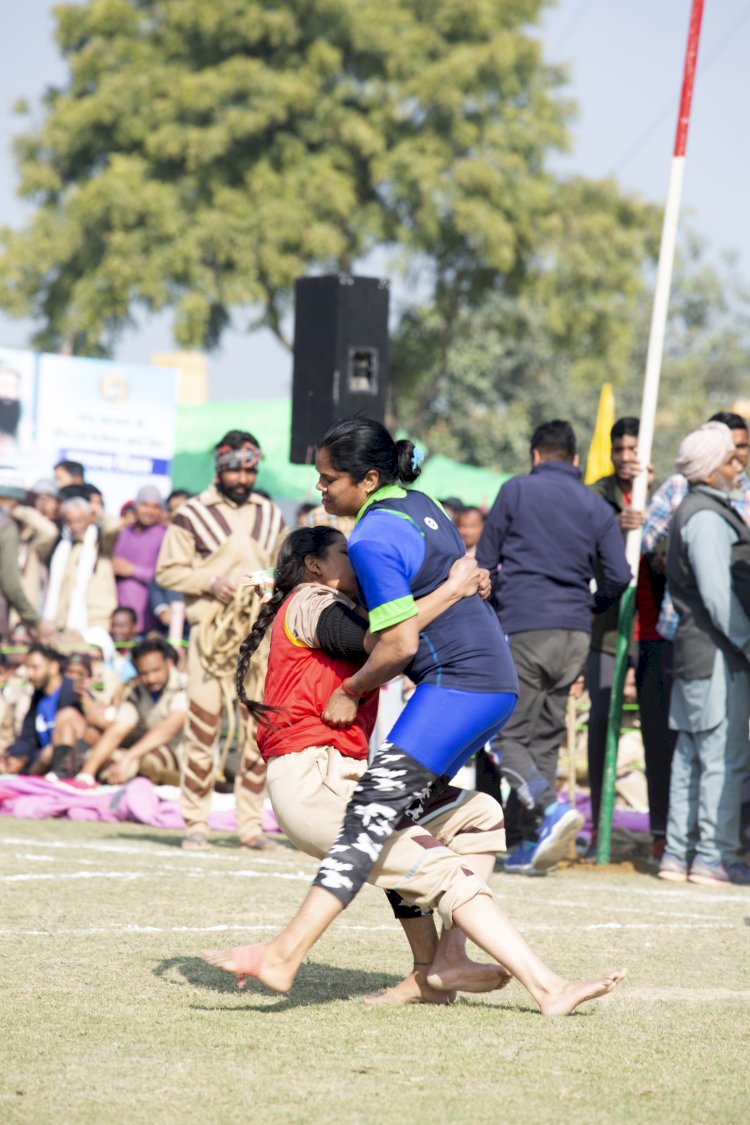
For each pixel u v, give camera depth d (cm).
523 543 1759
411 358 7031
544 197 6412
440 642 937
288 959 895
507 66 6319
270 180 6275
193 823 1842
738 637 1755
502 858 1936
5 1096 708
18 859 1647
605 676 1969
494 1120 691
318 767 943
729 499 1820
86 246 6488
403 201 6391
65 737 2456
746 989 1041
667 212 1886
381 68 6462
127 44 6694
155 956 1081
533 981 927
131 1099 711
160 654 2447
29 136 6762
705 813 1772
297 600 959
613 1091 750
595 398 9944
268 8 6438
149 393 3209
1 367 3039
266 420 4638
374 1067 786
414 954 973
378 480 952
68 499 2959
